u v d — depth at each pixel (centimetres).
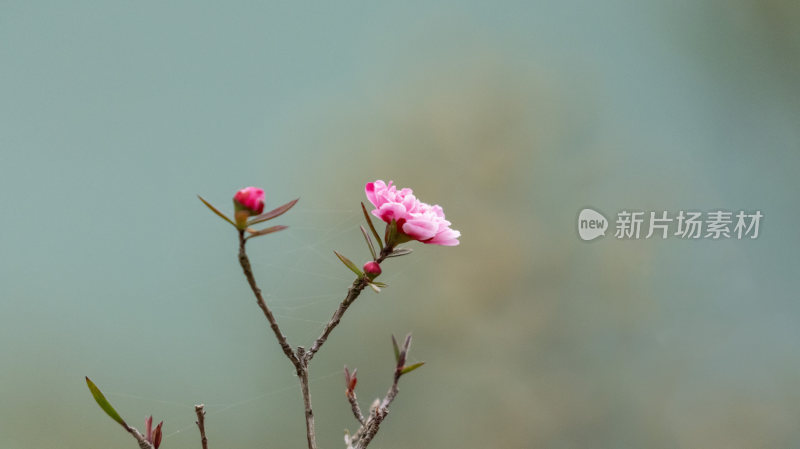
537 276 793
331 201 841
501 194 827
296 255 805
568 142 848
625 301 759
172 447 696
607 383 753
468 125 852
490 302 790
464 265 795
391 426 766
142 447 156
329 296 799
